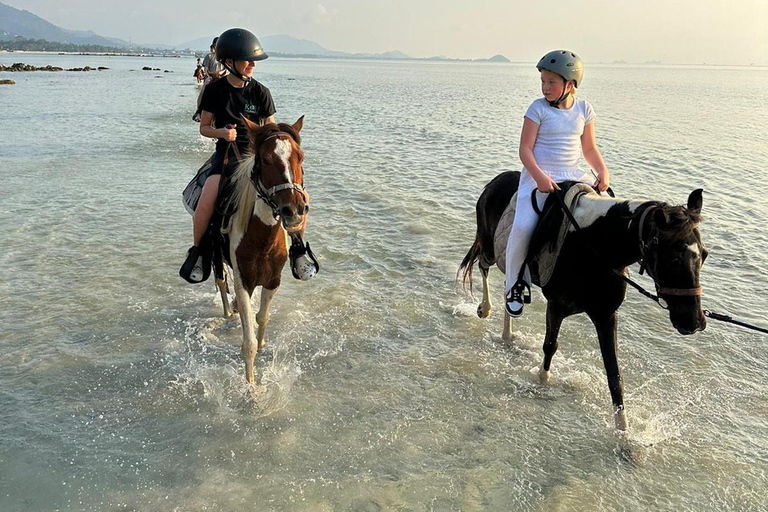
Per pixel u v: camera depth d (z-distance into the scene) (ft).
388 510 10.96
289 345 17.31
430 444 12.94
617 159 45.29
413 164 44.06
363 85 169.37
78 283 21.06
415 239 26.76
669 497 11.46
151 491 11.30
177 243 25.44
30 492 11.16
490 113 84.89
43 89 116.37
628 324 18.80
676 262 10.61
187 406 14.17
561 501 11.30
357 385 15.28
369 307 19.84
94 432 13.07
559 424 13.76
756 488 11.67
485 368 16.17
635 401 14.62
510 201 15.33
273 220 13.53
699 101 117.29
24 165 41.32
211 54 45.03
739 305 19.80
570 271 13.09
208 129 15.25
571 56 13.48
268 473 11.90
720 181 37.52
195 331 18.01
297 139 13.35
